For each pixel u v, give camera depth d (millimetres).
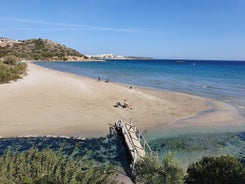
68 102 28844
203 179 10219
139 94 36250
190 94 40500
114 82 52781
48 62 144375
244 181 9773
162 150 17500
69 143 18438
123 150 17562
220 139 20062
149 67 120688
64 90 34812
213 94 41438
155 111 27578
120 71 88375
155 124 23234
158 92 40344
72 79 48688
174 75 76562
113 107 27891
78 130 20922
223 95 40656
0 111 24516
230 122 24906
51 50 199125
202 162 11172
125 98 32688
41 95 31328
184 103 32688
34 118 23172
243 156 16984
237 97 39062
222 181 9852
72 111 25656
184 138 19969
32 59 161750
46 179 7941
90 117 24125
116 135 20219
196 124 23828
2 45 197125
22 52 180625
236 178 9836
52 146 17812
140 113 26484
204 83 56781
